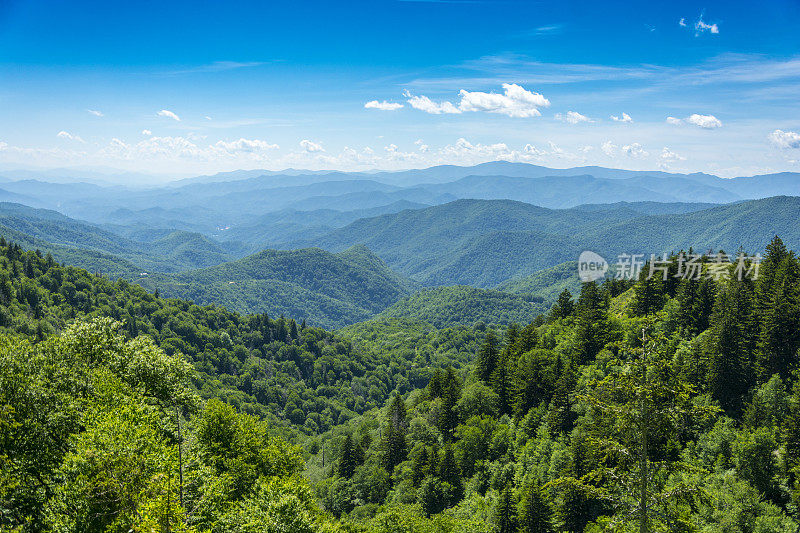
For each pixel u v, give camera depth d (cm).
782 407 5950
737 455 5338
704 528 4466
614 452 2292
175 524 2330
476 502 6825
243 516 3256
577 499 5734
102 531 2530
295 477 4725
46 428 3181
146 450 2836
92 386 3766
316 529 3519
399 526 5797
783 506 5025
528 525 5803
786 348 6794
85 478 2584
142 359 4341
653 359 2173
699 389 6831
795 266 8169
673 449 5603
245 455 4425
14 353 3528
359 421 16925
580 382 7631
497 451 8088
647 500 2164
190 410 4562
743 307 7925
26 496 2767
